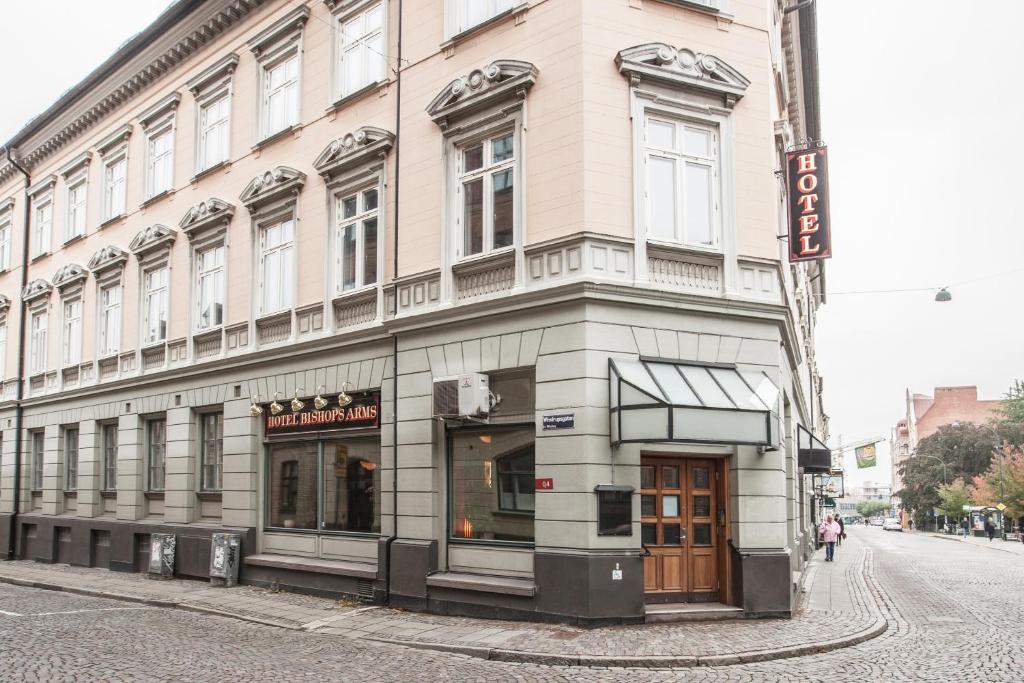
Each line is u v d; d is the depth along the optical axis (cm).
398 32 1653
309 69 1884
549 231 1346
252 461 1911
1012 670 1017
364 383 1653
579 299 1284
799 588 1762
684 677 966
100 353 2556
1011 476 6888
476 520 1443
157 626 1348
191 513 2094
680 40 1412
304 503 1808
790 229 1573
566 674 981
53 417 2748
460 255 1495
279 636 1255
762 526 1352
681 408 1216
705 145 1435
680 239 1388
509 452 1403
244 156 2042
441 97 1517
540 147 1375
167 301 2269
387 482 1569
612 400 1272
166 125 2372
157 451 2291
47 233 2984
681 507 1362
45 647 1130
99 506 2489
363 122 1730
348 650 1133
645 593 1316
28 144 3064
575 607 1234
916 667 1027
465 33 1508
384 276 1634
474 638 1174
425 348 1519
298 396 1812
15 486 2891
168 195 2312
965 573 2636
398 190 1608
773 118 1664
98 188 2669
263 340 1931
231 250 2047
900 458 16600
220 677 948
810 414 3572
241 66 2092
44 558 2645
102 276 2573
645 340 1322
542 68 1390
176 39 2273
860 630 1252
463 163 1519
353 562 1648
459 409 1402
